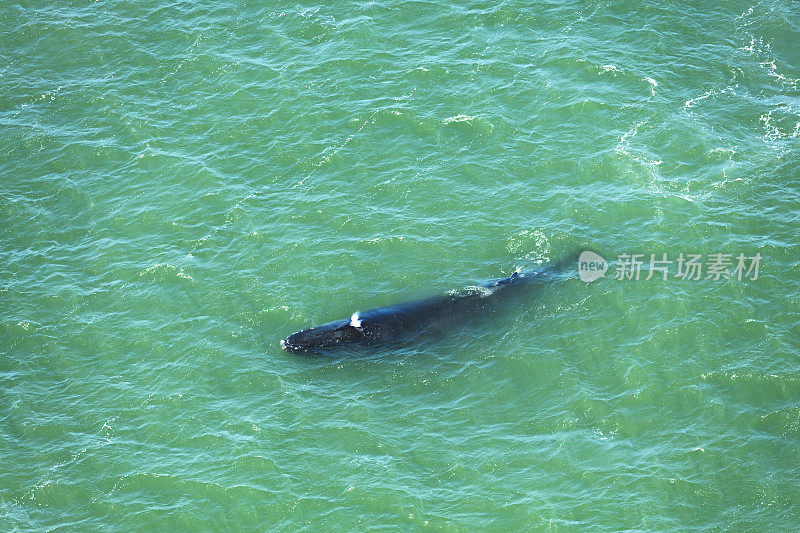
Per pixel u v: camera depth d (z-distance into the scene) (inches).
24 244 4003.4
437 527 2979.8
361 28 4872.0
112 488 3134.8
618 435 3223.4
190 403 3380.9
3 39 4945.9
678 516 2982.3
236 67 4731.8
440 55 4722.0
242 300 3725.4
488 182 4138.8
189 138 4424.2
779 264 3737.7
